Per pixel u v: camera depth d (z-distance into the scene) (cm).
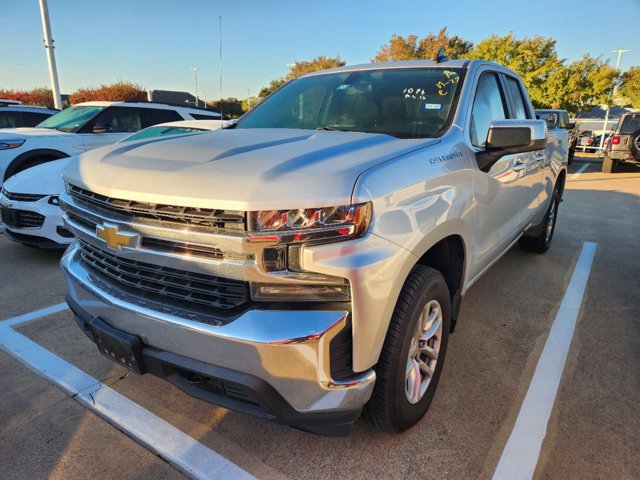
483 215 277
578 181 1304
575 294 418
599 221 747
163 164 194
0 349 310
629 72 2930
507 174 313
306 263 166
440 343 243
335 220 167
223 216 167
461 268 260
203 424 239
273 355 168
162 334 189
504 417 246
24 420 241
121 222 192
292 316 169
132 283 202
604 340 332
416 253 198
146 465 212
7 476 205
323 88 329
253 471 209
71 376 279
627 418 246
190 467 211
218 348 176
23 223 474
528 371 291
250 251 166
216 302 181
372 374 186
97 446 223
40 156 683
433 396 250
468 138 269
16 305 381
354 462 214
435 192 216
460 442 227
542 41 2423
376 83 313
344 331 173
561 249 570
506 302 399
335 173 174
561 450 222
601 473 208
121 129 790
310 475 207
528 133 250
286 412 179
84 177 209
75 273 230
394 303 188
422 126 269
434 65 314
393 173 191
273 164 180
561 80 2389
